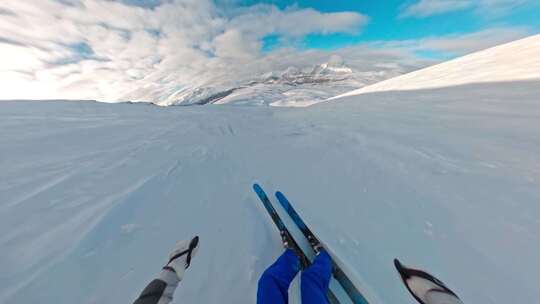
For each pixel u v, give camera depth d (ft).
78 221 7.18
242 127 23.13
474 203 6.66
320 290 4.35
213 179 10.28
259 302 4.16
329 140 14.51
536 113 12.23
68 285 5.11
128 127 21.62
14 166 11.31
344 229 6.46
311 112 30.17
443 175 8.26
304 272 4.78
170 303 4.66
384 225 6.42
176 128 22.34
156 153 14.06
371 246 5.76
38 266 5.53
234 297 4.78
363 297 4.44
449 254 5.30
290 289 4.99
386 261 5.33
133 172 11.10
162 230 6.89
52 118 22.79
